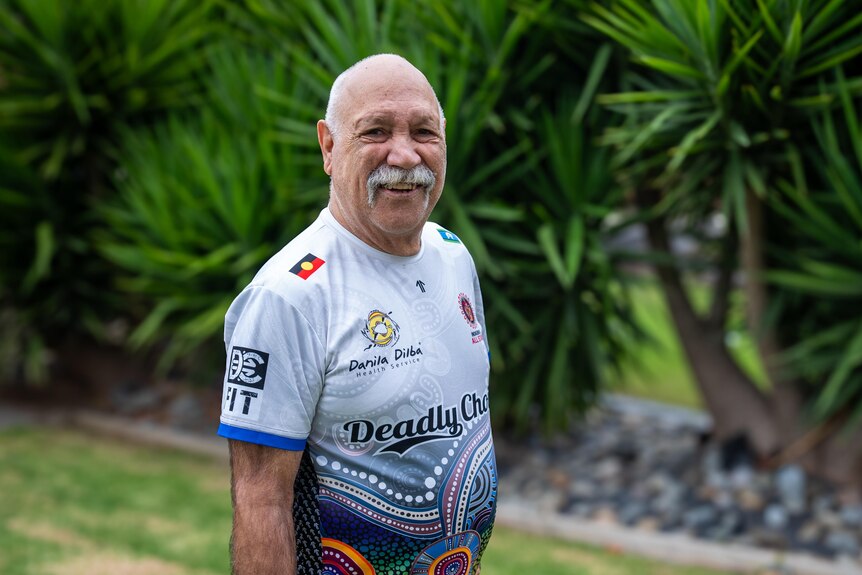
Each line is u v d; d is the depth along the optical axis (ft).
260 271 5.03
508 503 14.39
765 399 15.05
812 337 13.76
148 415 18.44
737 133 10.73
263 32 15.24
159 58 16.35
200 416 18.21
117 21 16.90
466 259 5.78
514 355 14.19
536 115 13.91
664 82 11.82
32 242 17.97
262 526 4.76
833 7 9.96
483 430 5.32
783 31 10.36
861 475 14.14
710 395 15.26
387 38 13.35
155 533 12.85
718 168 11.85
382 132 4.90
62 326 19.39
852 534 12.92
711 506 13.80
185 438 17.17
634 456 16.31
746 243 13.32
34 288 18.39
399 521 4.99
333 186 5.16
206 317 15.39
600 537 13.34
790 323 14.57
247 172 14.79
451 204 13.41
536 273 14.06
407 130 4.93
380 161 4.87
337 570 5.01
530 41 13.01
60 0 16.46
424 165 4.98
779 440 14.66
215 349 17.15
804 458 14.44
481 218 13.93
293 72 14.56
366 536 4.98
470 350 5.31
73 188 18.25
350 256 5.05
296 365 4.80
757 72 10.64
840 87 10.80
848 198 11.71
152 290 16.22
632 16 11.66
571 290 13.99
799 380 14.66
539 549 12.98
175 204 15.72
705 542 12.96
